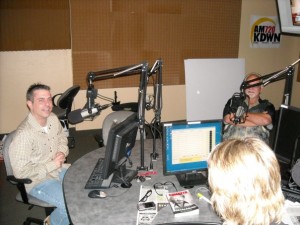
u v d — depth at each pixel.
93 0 4.39
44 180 2.25
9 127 4.48
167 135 1.83
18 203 2.90
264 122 2.52
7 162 2.19
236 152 0.88
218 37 5.22
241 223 0.87
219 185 0.88
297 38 5.70
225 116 2.68
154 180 1.91
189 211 1.54
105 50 4.62
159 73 1.95
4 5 4.03
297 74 5.67
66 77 4.56
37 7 4.16
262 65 5.71
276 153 1.91
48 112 2.28
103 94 4.78
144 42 4.80
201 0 4.95
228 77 4.96
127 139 1.79
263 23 5.48
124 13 4.58
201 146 1.89
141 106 1.90
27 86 4.41
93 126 4.88
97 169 2.01
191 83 4.81
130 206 1.63
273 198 0.86
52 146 2.40
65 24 4.34
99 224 1.47
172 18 4.86
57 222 2.10
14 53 4.25
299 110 1.73
